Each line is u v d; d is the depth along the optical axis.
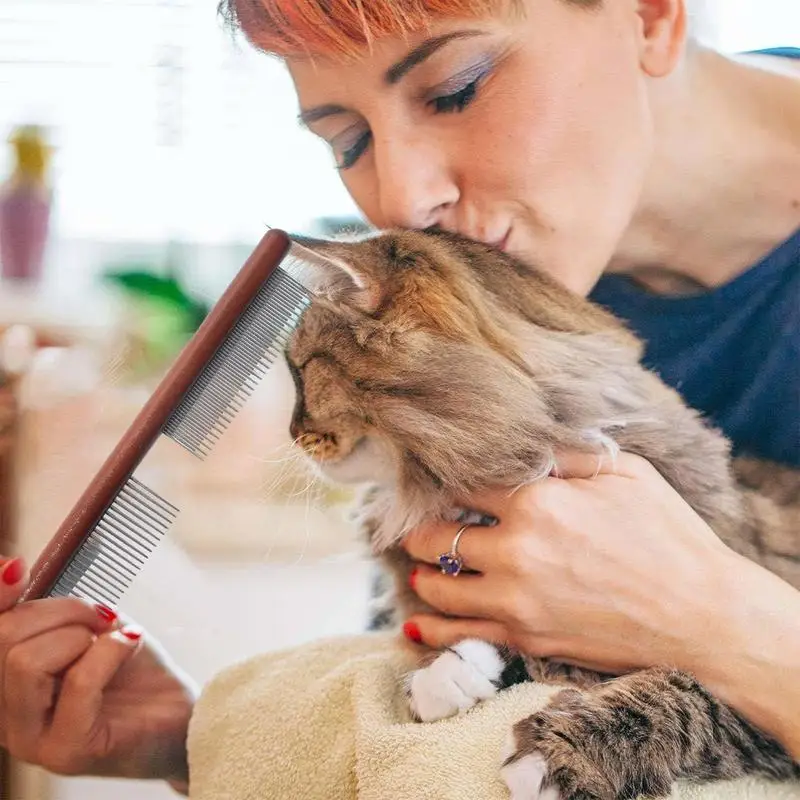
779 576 1.27
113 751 1.36
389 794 1.00
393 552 1.39
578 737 1.01
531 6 1.22
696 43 1.35
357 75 1.26
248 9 1.32
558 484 1.18
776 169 1.34
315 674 1.28
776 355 1.37
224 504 1.61
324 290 1.23
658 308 1.41
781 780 1.09
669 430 1.28
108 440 1.55
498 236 1.33
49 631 1.27
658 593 1.13
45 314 1.55
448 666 1.14
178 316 1.58
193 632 1.64
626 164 1.31
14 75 1.62
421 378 1.21
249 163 1.62
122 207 1.60
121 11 1.62
